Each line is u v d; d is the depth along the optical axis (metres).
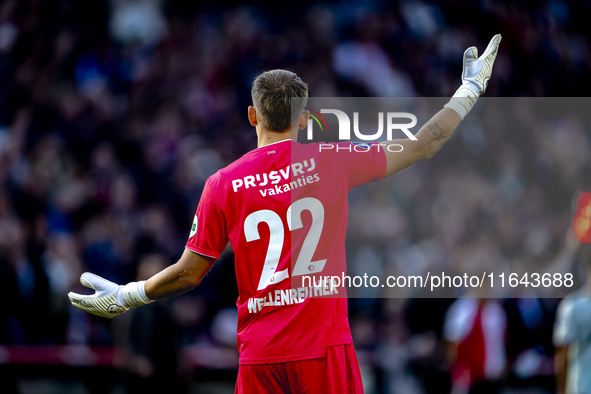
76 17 30.28
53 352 15.58
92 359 15.51
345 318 6.52
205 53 28.98
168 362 13.88
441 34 31.41
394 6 31.45
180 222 22.89
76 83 28.48
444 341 14.43
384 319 15.75
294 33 30.06
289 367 6.26
